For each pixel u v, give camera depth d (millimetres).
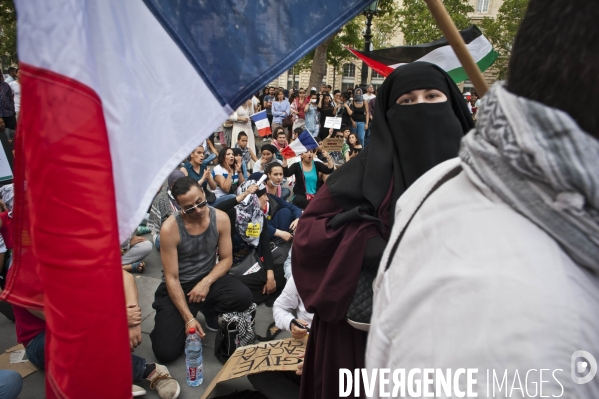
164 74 1112
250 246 3902
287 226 4477
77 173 891
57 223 882
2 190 3156
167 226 3047
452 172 744
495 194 575
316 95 15062
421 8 25438
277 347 2543
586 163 479
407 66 1641
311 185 6227
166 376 2787
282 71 1183
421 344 565
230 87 1161
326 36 1200
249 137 9734
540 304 479
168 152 1122
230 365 2494
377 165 1534
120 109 1067
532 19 571
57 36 877
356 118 12984
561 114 497
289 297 2621
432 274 588
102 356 901
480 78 1029
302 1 1179
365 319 1425
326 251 1560
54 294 892
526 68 560
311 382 1729
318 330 1597
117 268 932
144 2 1082
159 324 3074
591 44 510
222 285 3188
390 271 716
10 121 8203
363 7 1193
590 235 492
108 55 1046
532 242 517
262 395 2488
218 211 3270
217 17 1140
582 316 476
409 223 777
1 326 3354
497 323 492
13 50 20250
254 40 1171
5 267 3186
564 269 499
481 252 544
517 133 524
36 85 875
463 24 24984
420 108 1546
